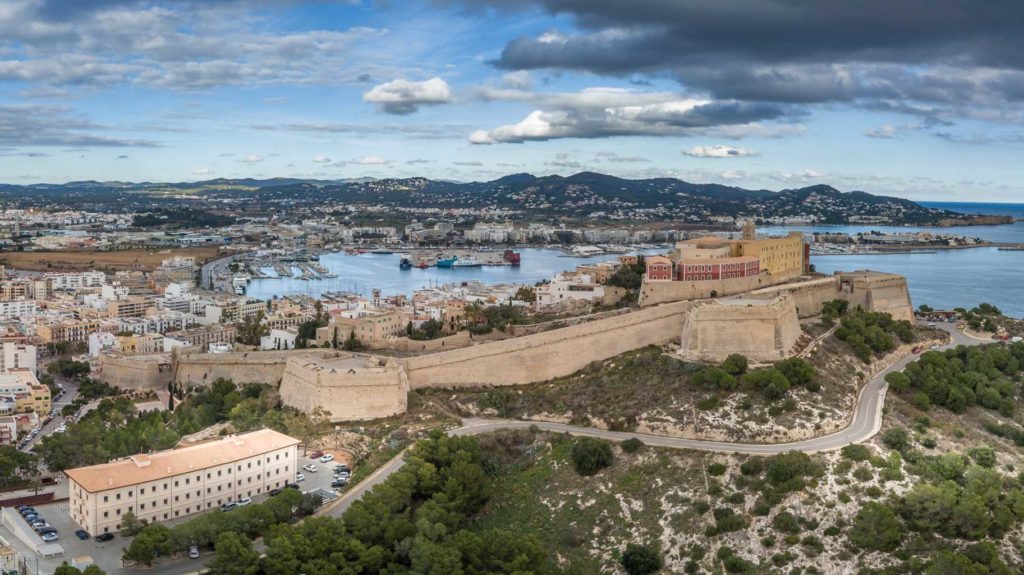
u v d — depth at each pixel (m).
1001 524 181.62
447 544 188.62
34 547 198.00
